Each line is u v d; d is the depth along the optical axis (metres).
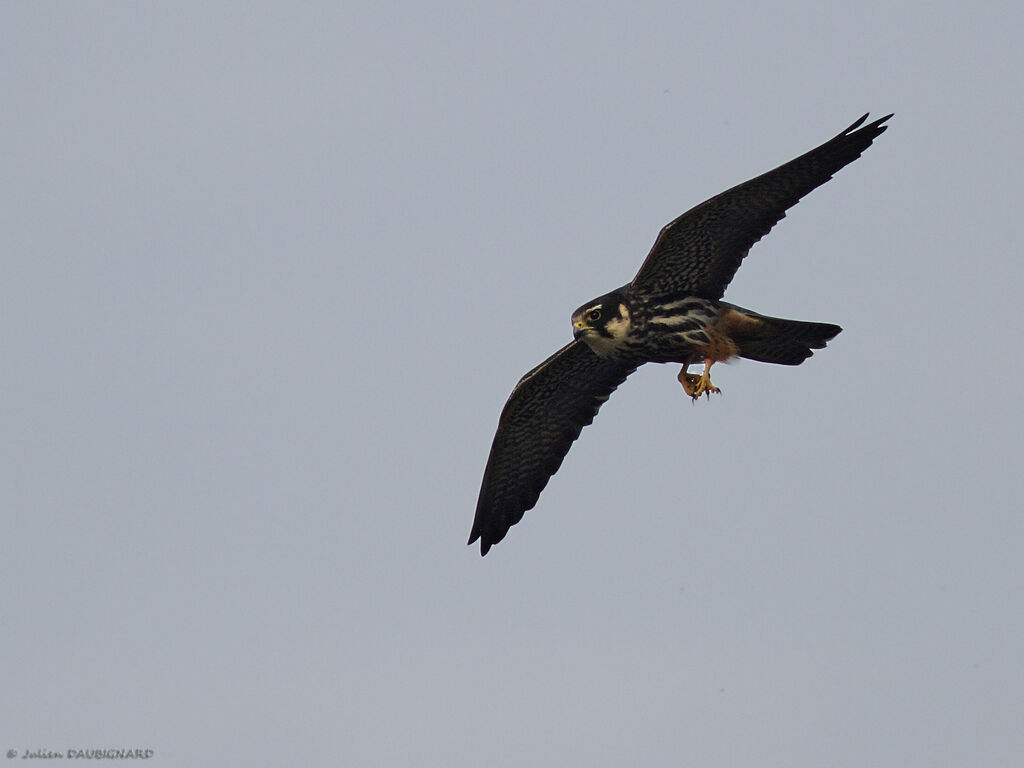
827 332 20.98
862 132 20.52
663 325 21.38
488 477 23.08
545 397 22.69
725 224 20.84
